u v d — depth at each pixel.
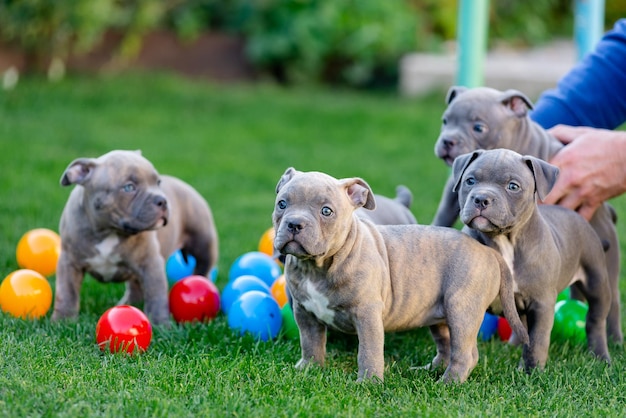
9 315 8.88
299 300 7.47
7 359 7.45
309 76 24.39
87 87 22.03
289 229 6.80
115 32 23.72
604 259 8.62
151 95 21.94
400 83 24.02
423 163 17.58
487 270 7.50
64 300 9.16
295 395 6.94
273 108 21.70
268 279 10.30
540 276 7.79
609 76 9.80
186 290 9.27
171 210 10.05
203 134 19.25
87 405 6.50
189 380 7.17
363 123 20.78
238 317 8.66
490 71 22.17
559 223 8.27
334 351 8.50
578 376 7.83
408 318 7.58
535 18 27.92
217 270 11.26
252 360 7.69
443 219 9.60
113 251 9.16
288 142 18.98
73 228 9.19
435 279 7.51
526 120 9.59
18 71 22.42
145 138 18.53
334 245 7.04
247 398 6.89
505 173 7.46
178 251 11.11
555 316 9.23
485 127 9.47
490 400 7.08
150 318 9.18
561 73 21.89
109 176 8.95
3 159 15.92
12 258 10.93
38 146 17.05
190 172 16.27
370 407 6.76
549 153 9.41
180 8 24.58
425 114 21.58
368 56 24.09
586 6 12.74
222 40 24.64
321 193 6.97
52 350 7.81
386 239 7.58
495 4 27.23
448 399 7.01
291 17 24.05
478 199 7.32
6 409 6.39
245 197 15.05
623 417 6.89
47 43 22.06
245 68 24.78
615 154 8.60
